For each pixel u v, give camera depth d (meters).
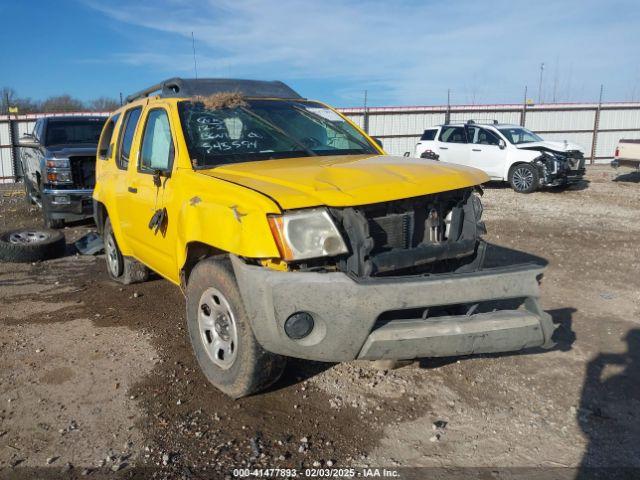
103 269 6.96
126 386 3.81
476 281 3.06
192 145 4.06
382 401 3.57
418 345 3.00
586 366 4.05
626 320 4.98
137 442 3.16
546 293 5.76
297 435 3.21
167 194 4.07
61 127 10.60
